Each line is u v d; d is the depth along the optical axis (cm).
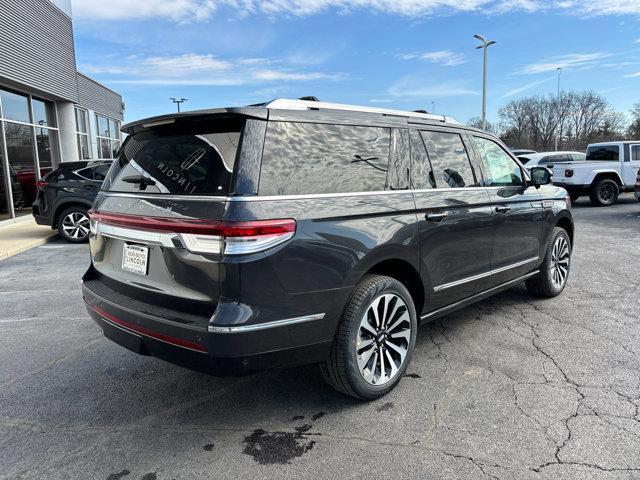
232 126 266
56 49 1477
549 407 298
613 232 959
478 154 405
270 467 248
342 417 294
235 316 241
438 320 460
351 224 285
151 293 276
